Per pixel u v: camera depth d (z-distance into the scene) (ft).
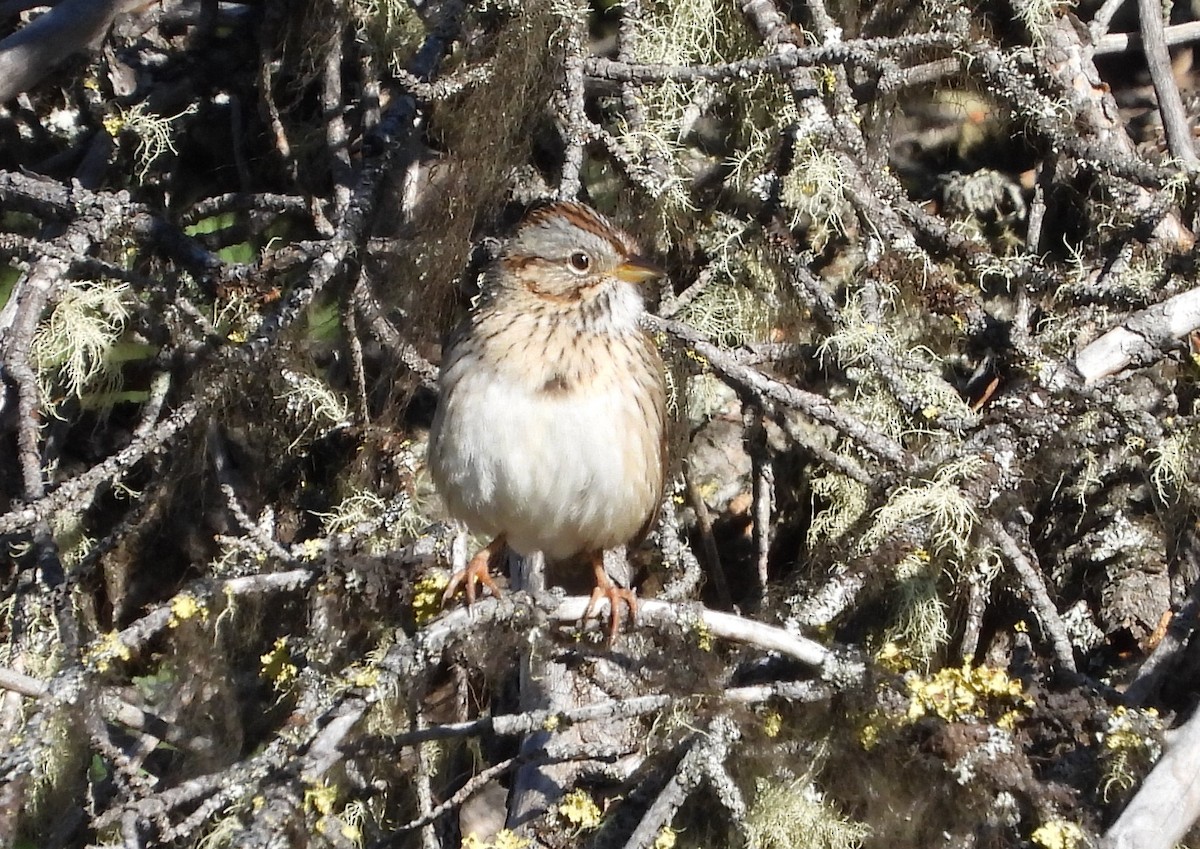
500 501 31.09
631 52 38.19
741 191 38.55
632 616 29.07
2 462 37.47
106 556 37.17
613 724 33.63
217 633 33.78
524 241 31.65
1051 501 35.88
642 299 34.78
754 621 29.81
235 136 41.09
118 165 40.04
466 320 32.24
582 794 31.17
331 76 40.24
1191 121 41.52
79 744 30.60
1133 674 33.71
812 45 37.68
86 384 36.83
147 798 27.30
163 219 37.22
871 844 29.76
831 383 38.01
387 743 29.01
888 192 36.70
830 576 32.07
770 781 30.09
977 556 31.86
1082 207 38.55
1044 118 36.42
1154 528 35.24
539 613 28.63
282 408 37.45
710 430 39.73
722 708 29.37
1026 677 30.99
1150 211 35.45
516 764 31.45
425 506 38.29
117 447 39.29
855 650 29.14
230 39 41.32
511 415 30.53
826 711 29.78
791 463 38.65
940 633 32.78
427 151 39.63
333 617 31.19
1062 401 32.12
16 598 33.30
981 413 34.40
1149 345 33.06
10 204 36.76
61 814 33.81
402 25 40.14
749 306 38.24
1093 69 38.65
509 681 36.40
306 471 38.99
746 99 39.09
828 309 35.37
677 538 36.14
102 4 37.60
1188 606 31.53
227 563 34.27
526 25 36.11
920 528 30.60
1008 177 40.98
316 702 28.53
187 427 35.83
